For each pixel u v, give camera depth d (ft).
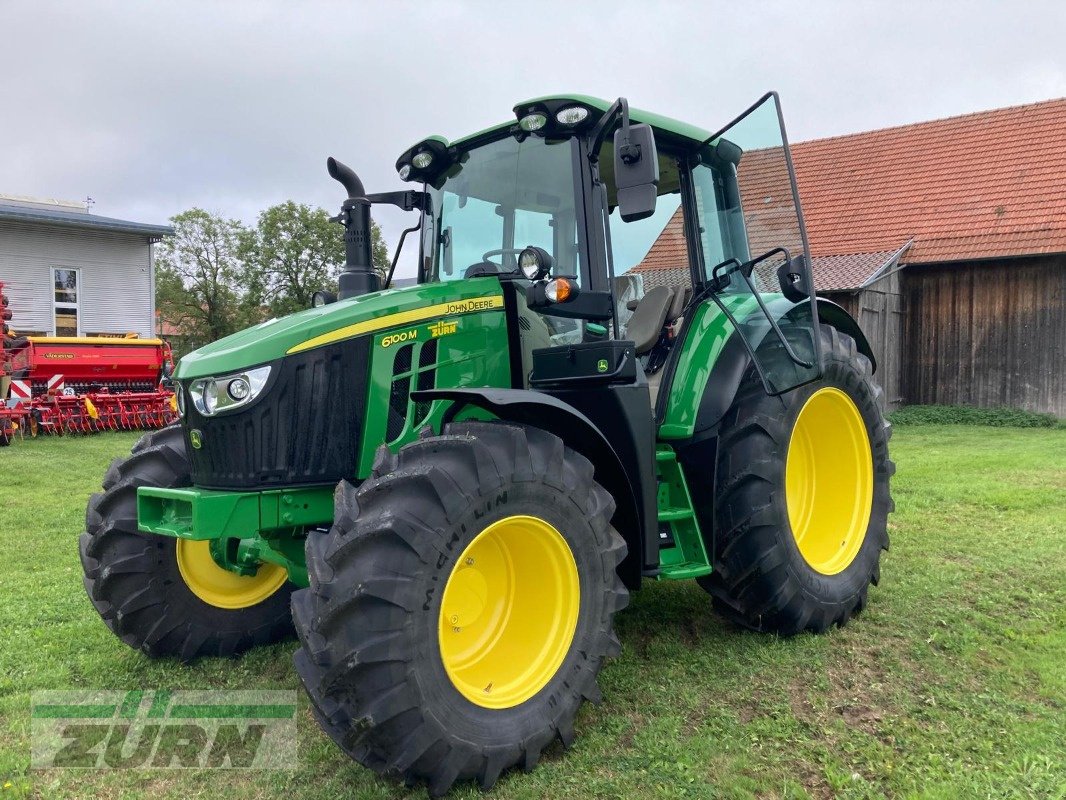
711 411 12.28
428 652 8.44
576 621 9.68
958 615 13.39
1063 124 56.59
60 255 68.90
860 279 50.26
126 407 49.93
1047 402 50.93
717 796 8.57
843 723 9.97
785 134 11.58
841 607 12.98
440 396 9.61
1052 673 11.09
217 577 12.81
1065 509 20.98
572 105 11.12
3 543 20.16
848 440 14.16
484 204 12.75
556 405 9.57
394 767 8.36
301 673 8.70
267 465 10.25
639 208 9.97
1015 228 51.44
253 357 10.19
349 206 13.70
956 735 9.64
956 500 22.26
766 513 12.07
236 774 9.36
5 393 46.60
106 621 12.26
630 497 10.62
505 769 9.14
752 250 12.80
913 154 60.59
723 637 12.94
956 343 54.03
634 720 10.31
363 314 10.77
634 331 12.89
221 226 143.43
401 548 8.38
